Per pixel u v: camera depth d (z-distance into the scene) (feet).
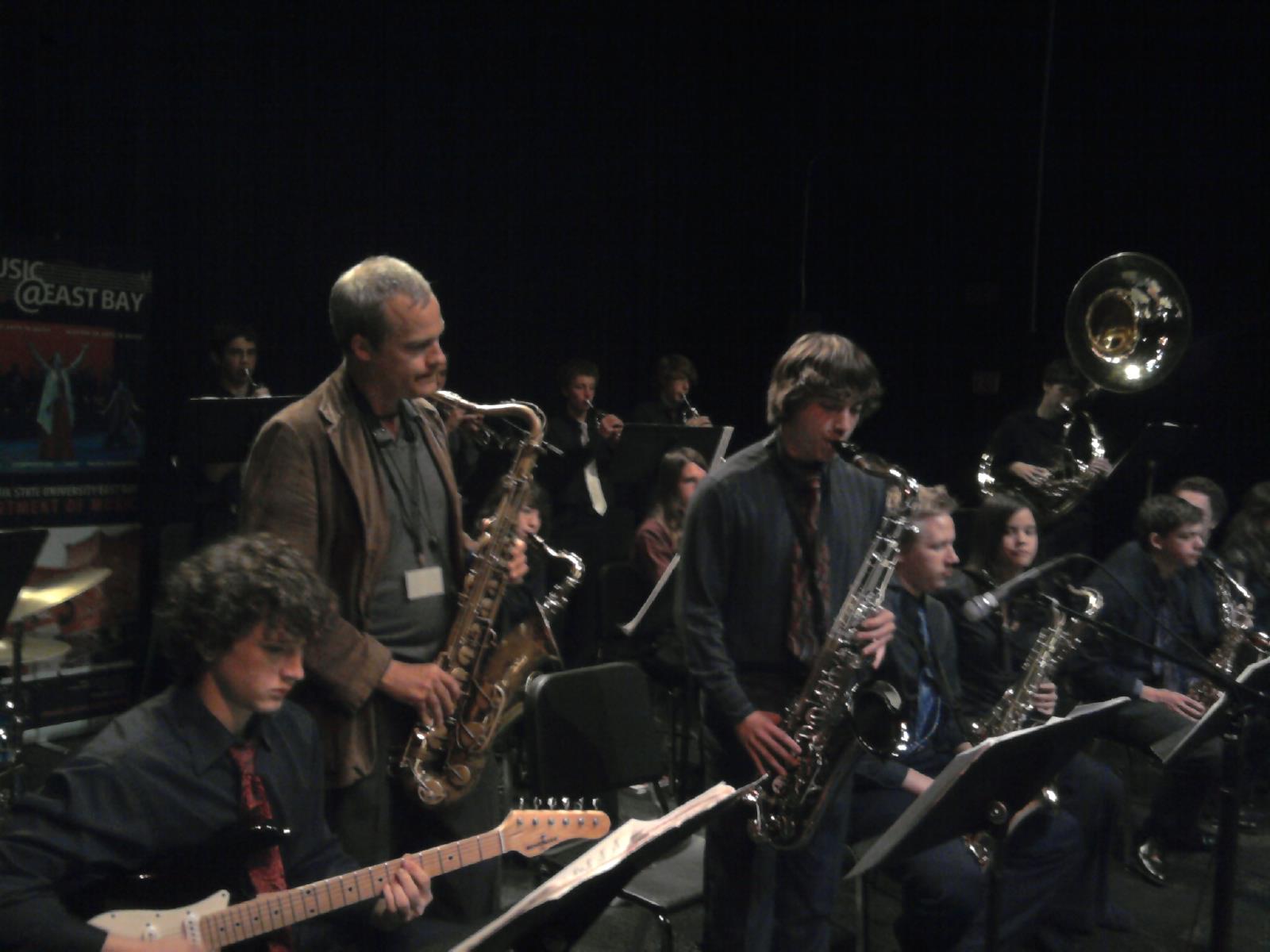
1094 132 24.12
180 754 6.30
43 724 16.14
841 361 8.72
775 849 9.17
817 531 9.06
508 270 23.00
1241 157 22.52
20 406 15.71
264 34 19.01
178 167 18.16
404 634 8.05
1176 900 13.19
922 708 11.31
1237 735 9.61
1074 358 19.38
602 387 24.91
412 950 7.59
